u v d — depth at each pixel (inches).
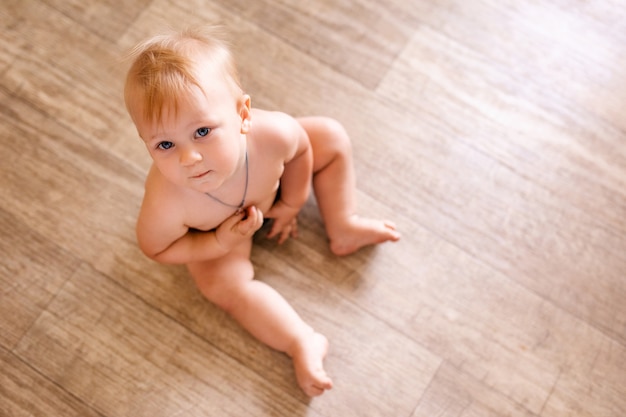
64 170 53.2
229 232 43.5
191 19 56.9
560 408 48.4
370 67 56.1
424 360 49.4
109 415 48.1
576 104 55.1
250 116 38.2
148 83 33.9
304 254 51.9
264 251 51.9
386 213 52.6
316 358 46.9
